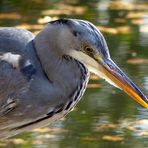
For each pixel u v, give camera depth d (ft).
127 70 50.57
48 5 68.74
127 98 46.37
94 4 69.51
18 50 31.48
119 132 41.73
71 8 67.67
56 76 31.30
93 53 30.50
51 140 40.50
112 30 60.64
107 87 48.21
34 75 31.19
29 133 41.57
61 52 31.04
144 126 42.32
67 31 30.55
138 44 56.80
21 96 31.17
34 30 58.85
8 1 69.05
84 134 41.37
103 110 44.57
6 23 61.41
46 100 31.24
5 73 31.12
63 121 43.21
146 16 65.26
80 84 31.53
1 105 31.48
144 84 47.75
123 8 68.28
